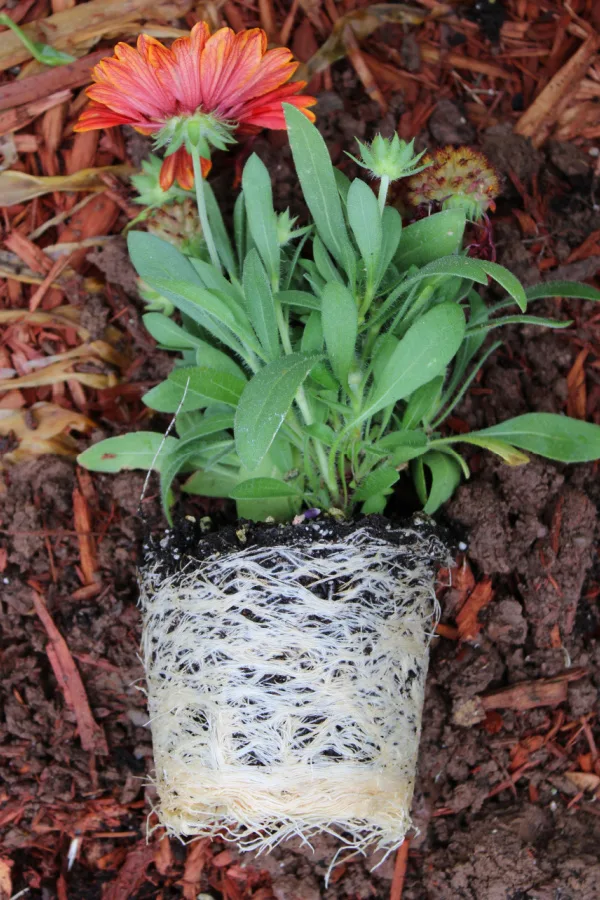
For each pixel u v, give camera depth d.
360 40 0.66
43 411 0.63
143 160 0.64
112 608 0.62
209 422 0.56
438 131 0.65
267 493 0.56
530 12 0.67
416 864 0.61
